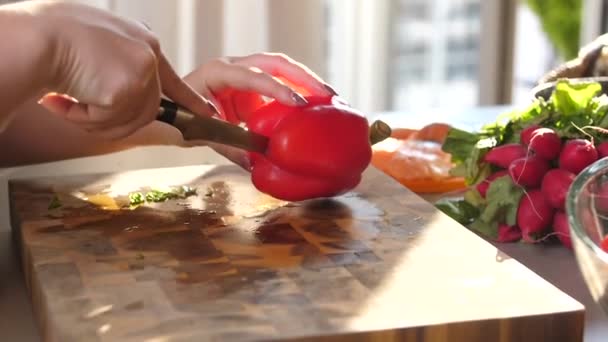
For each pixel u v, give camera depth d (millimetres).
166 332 736
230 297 788
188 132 920
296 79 1015
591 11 2189
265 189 975
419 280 816
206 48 1857
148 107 889
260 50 1913
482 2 2154
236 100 1045
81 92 861
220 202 999
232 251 876
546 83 1107
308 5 1893
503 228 986
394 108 2178
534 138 961
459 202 1017
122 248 884
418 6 2135
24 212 966
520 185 970
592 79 1069
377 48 2104
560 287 893
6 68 848
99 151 1165
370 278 820
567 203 795
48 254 869
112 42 856
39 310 822
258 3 1890
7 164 1184
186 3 1837
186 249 881
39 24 851
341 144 949
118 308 771
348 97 2102
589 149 945
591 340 807
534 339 764
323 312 762
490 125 1031
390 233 916
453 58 2203
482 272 832
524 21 2475
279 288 803
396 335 742
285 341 729
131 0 1767
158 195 1012
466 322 751
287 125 947
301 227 932
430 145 1172
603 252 770
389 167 1111
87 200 1003
